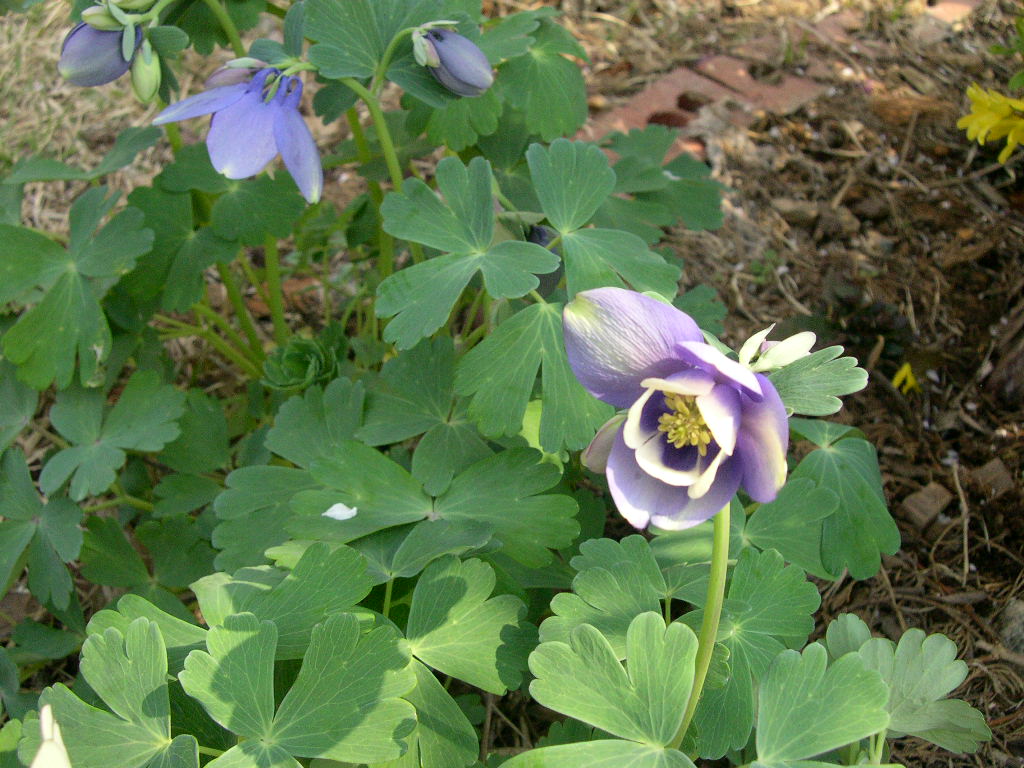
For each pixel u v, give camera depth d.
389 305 0.44
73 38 0.44
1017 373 0.62
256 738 0.34
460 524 0.42
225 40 0.53
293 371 0.54
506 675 0.38
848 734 0.32
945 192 0.75
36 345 0.49
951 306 0.68
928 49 0.88
